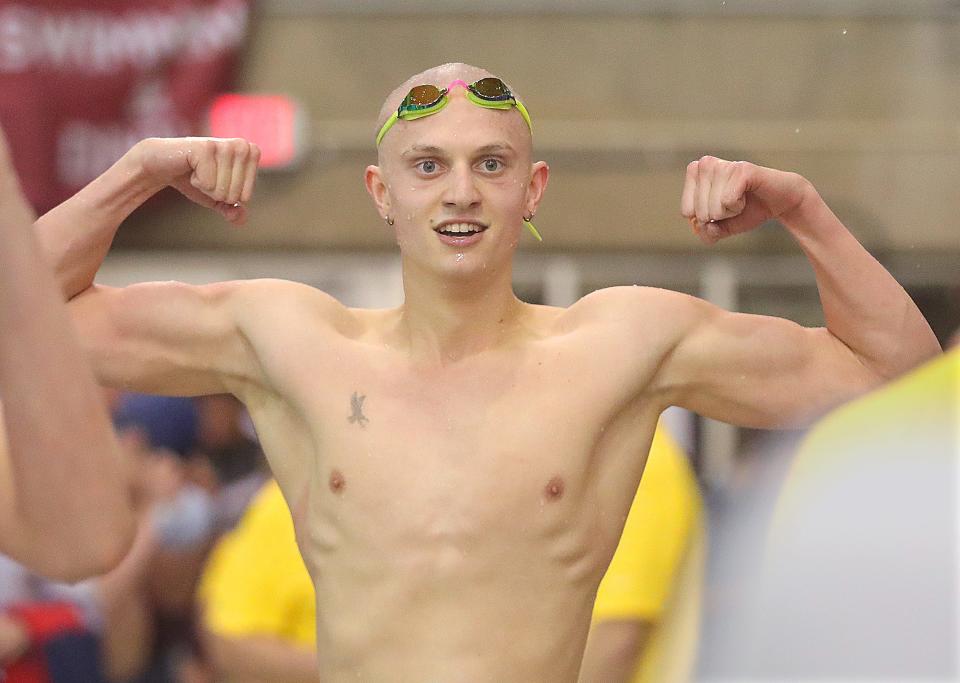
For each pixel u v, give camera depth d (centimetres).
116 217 1188
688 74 3525
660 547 1349
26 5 3291
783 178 1127
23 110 3294
